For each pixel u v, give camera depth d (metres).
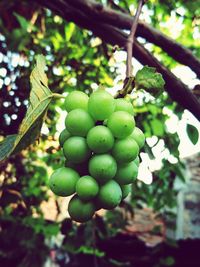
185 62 0.39
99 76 0.57
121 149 0.21
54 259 1.08
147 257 1.04
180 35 0.60
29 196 0.68
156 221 1.15
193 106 0.37
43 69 0.23
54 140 0.50
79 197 0.21
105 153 0.21
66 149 0.21
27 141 0.22
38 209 0.75
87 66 0.57
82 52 0.59
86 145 0.21
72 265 1.11
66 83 0.56
